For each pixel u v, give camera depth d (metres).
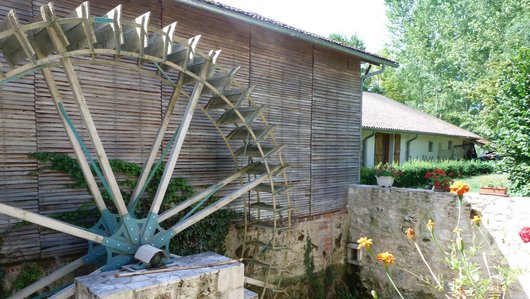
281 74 5.68
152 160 4.02
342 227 6.93
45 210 3.66
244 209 5.15
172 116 4.54
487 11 14.43
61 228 3.07
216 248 5.00
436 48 19.12
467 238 5.54
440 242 5.84
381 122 10.83
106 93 4.00
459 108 18.31
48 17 2.66
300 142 6.04
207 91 4.22
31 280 3.54
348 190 7.04
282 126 5.73
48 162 3.66
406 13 21.30
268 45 5.48
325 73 6.39
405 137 12.74
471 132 17.78
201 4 4.02
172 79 4.52
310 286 6.32
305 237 6.23
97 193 3.48
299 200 6.12
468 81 15.95
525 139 5.98
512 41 12.05
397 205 6.36
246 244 5.29
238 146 5.25
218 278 3.20
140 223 3.56
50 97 3.67
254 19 4.54
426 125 13.64
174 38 3.37
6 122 3.42
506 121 6.49
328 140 6.54
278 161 5.64
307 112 6.12
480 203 5.43
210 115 4.90
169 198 4.47
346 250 7.05
